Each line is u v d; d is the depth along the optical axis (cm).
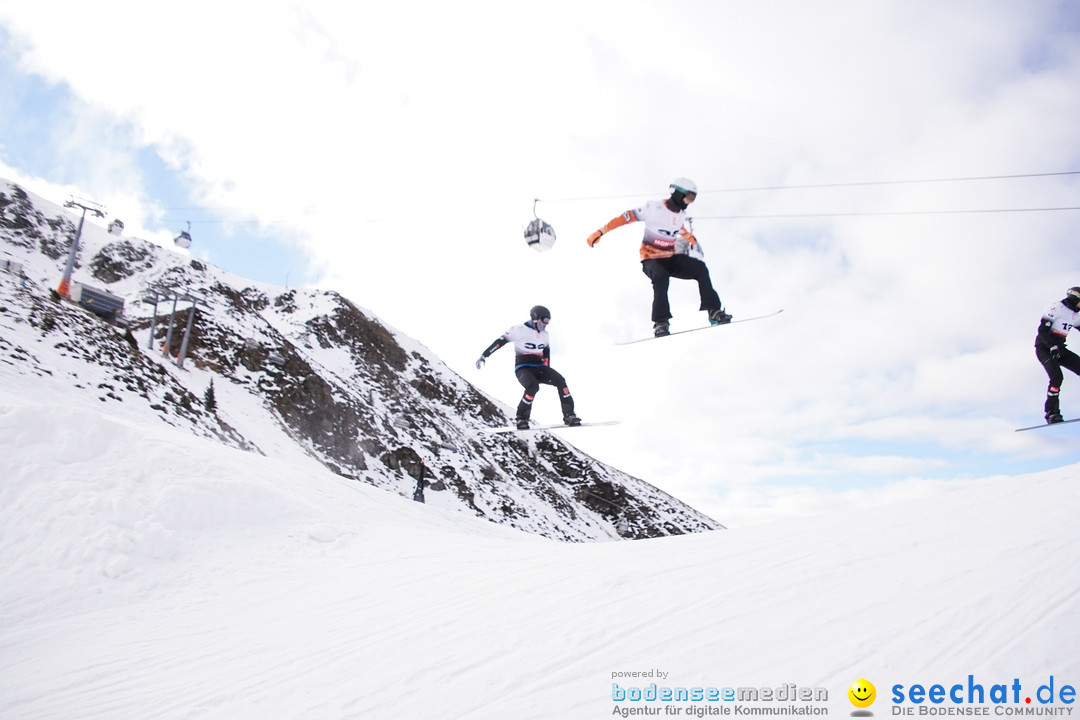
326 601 807
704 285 743
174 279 6012
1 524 931
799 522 846
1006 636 431
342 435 4688
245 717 489
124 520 996
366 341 7838
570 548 920
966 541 647
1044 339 1005
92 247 6631
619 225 754
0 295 2403
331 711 473
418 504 2380
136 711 532
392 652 577
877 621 482
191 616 806
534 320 904
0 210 6475
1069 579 507
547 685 459
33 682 615
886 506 862
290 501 1227
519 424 912
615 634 531
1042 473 922
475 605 677
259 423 3850
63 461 1078
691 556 737
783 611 528
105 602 841
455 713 438
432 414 7162
